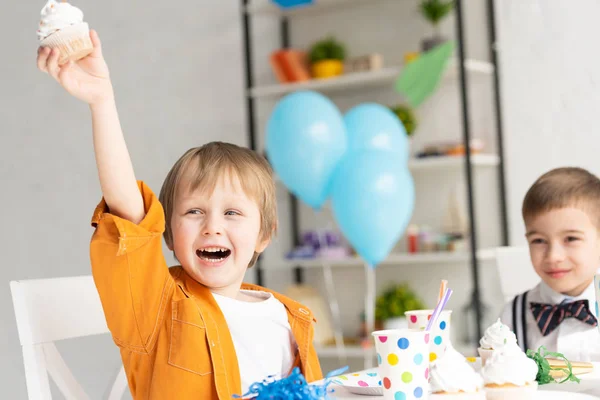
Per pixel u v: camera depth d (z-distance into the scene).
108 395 1.42
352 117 2.88
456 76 3.23
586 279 1.53
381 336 0.91
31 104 3.74
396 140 2.86
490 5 3.19
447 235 3.18
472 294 2.95
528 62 3.13
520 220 3.15
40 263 3.68
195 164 1.27
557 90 3.07
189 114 3.80
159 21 3.84
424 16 3.29
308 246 3.52
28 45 3.74
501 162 3.16
